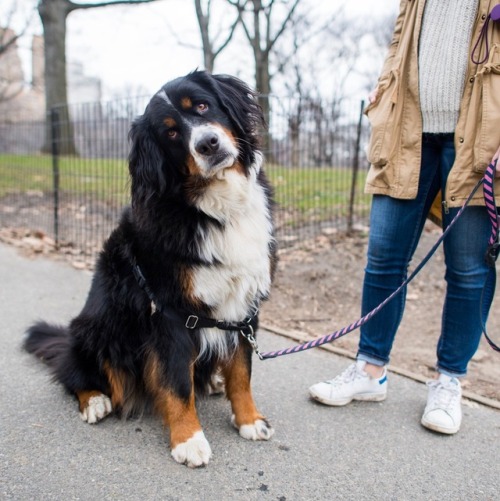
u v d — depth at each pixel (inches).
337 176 261.7
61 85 575.2
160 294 88.7
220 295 90.0
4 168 346.9
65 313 155.5
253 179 96.7
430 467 87.1
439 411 97.3
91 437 93.2
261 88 531.2
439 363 102.9
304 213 248.8
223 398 109.6
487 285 96.8
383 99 95.5
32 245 225.0
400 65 93.4
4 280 182.5
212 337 92.8
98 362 99.0
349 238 230.5
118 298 95.1
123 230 97.6
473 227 90.6
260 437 93.6
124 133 208.4
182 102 92.7
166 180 92.1
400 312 103.9
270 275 98.3
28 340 123.2
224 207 91.0
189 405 89.4
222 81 101.5
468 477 84.8
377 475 84.7
